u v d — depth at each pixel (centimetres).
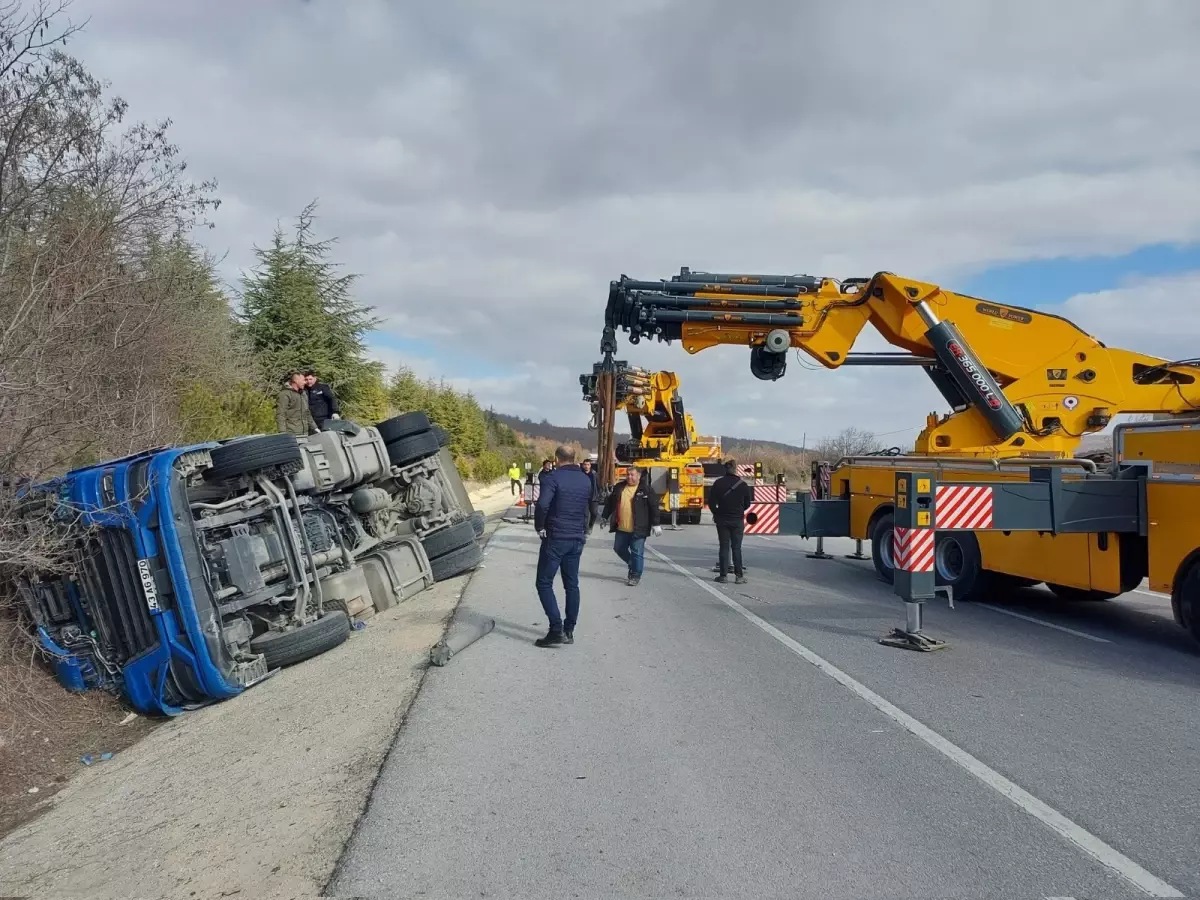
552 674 678
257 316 2033
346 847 385
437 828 403
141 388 1022
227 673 656
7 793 536
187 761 539
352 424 1018
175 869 385
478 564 1229
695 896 340
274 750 536
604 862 369
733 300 1152
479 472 5519
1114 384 1109
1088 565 881
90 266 823
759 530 1243
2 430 672
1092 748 514
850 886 348
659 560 1456
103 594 681
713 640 806
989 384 1079
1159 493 811
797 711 585
